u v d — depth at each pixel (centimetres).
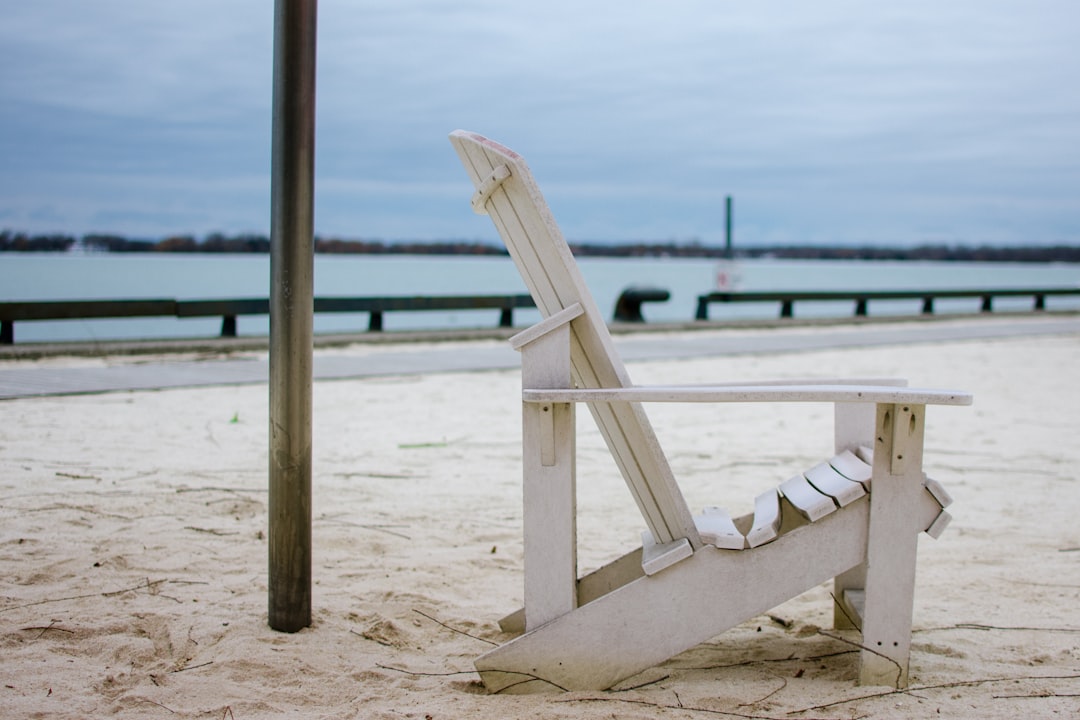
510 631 337
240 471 587
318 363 1254
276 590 328
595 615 282
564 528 282
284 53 304
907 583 280
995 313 2681
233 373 1096
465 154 305
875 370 1277
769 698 279
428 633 337
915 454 275
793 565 280
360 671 297
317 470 614
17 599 353
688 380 1145
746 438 770
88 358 1285
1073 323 2373
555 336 281
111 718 260
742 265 3359
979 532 486
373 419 824
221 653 307
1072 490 588
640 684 292
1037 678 295
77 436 690
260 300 1566
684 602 281
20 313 1362
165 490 529
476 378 1123
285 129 305
